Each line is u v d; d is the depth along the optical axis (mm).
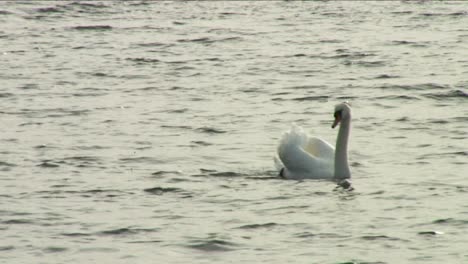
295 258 22219
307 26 70062
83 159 31812
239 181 29109
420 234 23859
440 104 42125
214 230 24172
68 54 57844
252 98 43906
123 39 64188
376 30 67312
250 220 25000
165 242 23328
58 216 25406
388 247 22953
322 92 45344
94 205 26422
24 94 44750
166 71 51812
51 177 29469
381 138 35281
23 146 33750
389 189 28031
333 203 26578
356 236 23719
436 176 29516
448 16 74188
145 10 79938
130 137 35375
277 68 52625
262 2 85938
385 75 49875
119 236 23766
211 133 36219
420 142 34469
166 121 38438
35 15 76188
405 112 40344
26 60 55500
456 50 58094
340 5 82812
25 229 24328
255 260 22125
